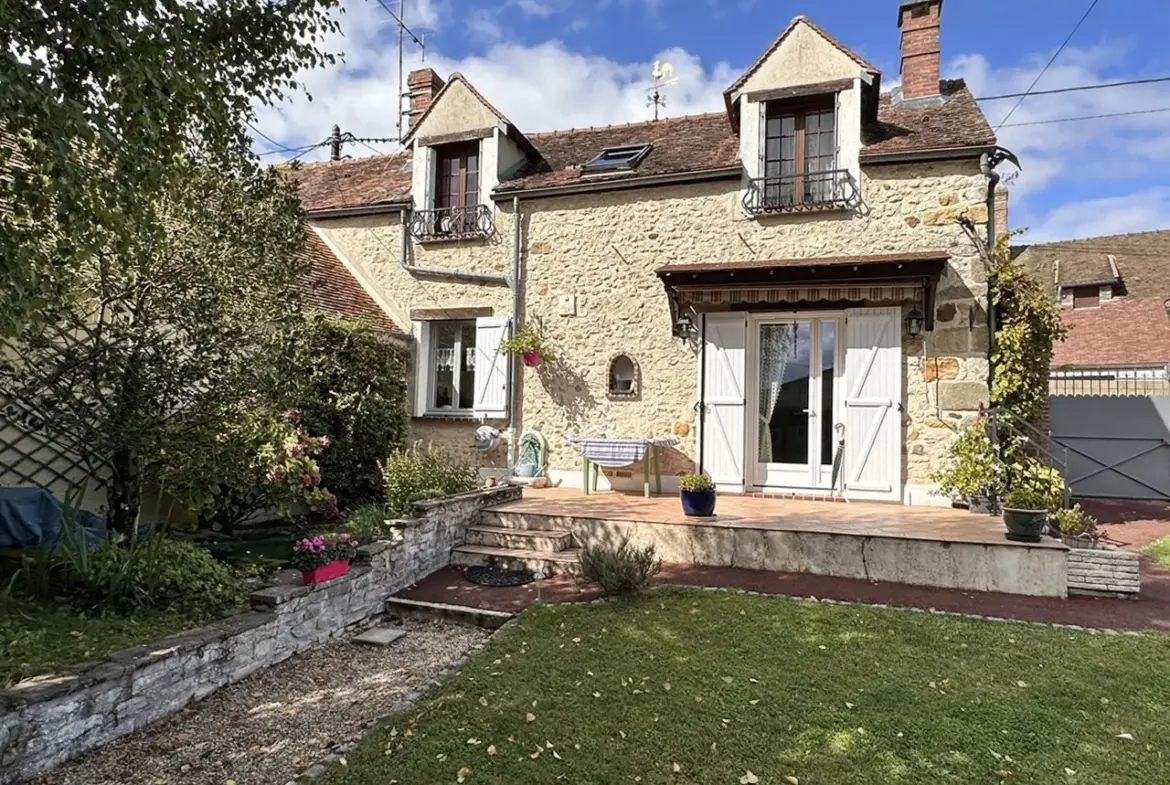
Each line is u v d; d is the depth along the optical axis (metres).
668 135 11.60
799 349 9.50
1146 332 18.48
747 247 9.69
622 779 3.13
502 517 7.92
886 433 8.88
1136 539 8.76
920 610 5.53
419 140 11.62
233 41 4.17
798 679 4.19
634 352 10.27
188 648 4.09
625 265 10.37
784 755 3.32
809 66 9.46
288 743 3.67
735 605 5.59
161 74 3.41
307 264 6.58
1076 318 20.28
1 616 4.10
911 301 8.80
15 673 3.46
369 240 12.03
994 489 8.02
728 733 3.53
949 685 4.12
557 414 10.69
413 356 11.61
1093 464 12.49
